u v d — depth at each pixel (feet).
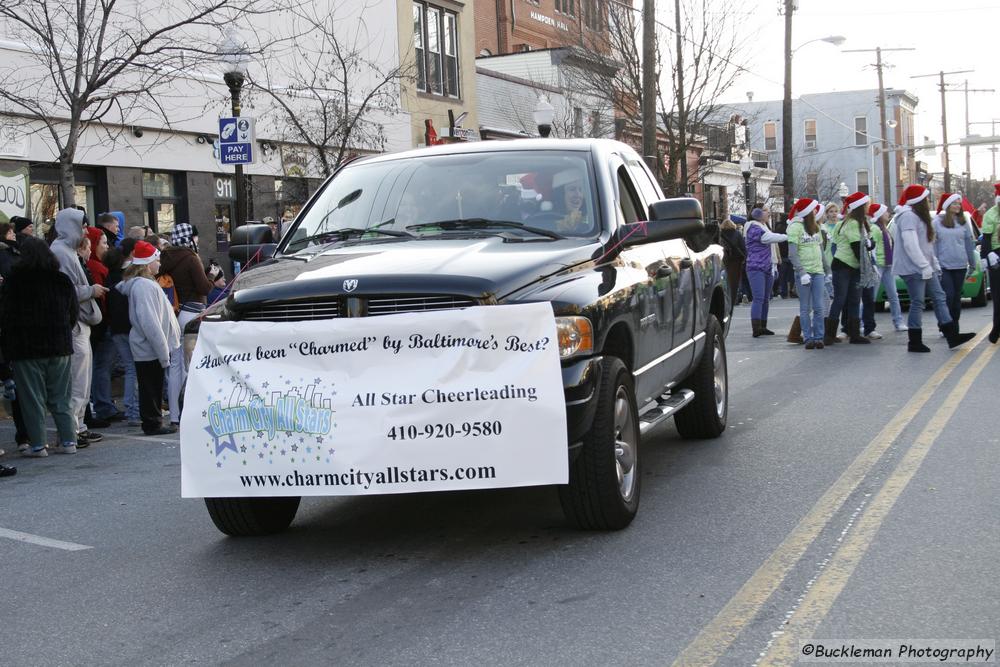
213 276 53.72
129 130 61.11
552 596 16.33
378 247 20.36
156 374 35.55
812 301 49.60
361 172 23.39
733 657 13.67
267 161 71.82
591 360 18.22
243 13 60.70
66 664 14.67
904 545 18.17
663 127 118.93
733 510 20.99
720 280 29.17
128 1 59.62
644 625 14.90
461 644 14.53
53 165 56.80
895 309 56.54
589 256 19.95
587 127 113.50
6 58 52.70
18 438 33.04
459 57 97.19
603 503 19.08
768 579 16.63
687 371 26.68
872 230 55.67
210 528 22.06
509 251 19.56
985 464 24.06
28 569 19.69
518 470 17.39
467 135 96.68
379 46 84.07
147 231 47.47
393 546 19.66
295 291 18.37
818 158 285.23
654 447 28.17
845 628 14.53
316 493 17.88
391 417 17.58
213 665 14.33
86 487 27.09
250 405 18.17
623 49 102.01
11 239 36.32
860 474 23.62
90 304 33.99
